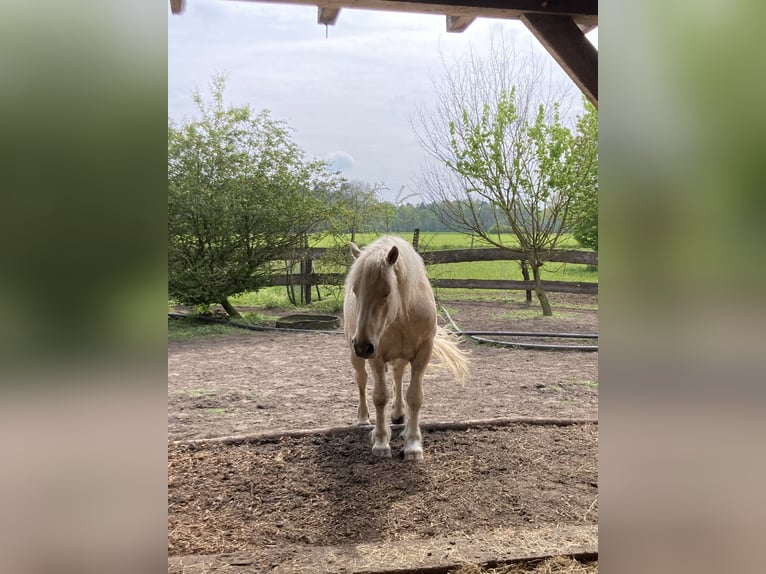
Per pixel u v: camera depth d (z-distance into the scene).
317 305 10.84
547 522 2.72
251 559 2.33
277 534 2.60
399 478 3.23
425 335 3.53
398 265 3.29
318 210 10.11
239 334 8.41
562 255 10.66
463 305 11.05
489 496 3.01
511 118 9.38
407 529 2.65
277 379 5.74
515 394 5.16
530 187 9.55
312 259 10.71
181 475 3.22
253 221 9.52
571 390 5.30
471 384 5.54
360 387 4.07
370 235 11.16
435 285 11.31
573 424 4.16
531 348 7.27
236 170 9.45
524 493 3.04
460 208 10.19
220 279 9.34
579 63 3.05
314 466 3.38
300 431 3.87
